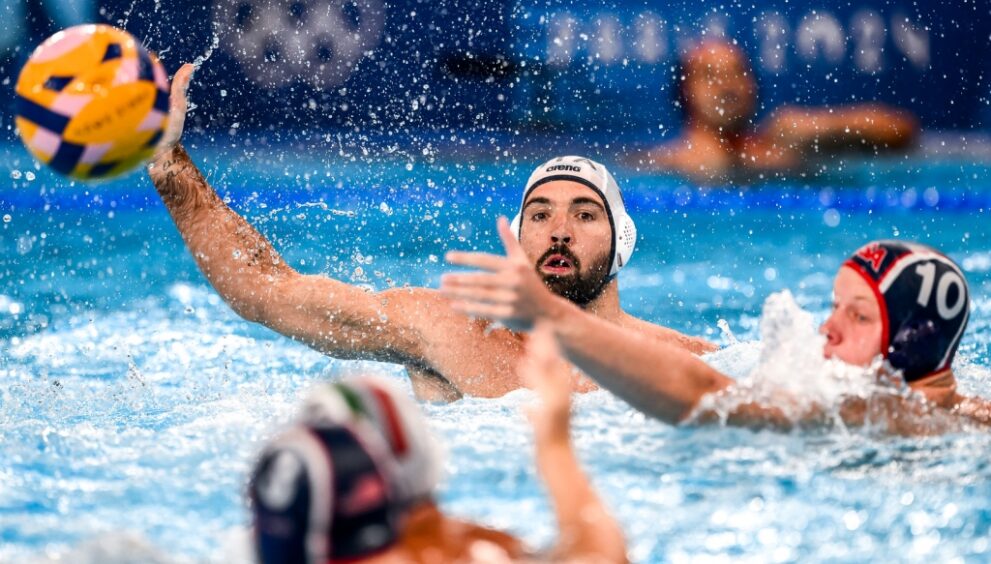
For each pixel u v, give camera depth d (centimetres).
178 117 1420
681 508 971
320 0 4394
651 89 4697
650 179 4512
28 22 4172
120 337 2094
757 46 4731
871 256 1144
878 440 1113
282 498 632
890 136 4725
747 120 4697
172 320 2264
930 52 4803
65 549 905
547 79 4628
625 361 1024
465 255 982
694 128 4681
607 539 702
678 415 1068
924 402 1139
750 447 1102
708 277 2898
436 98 4516
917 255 1138
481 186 4094
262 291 1455
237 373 1775
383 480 640
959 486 1013
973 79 4831
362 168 4294
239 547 739
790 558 877
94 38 1147
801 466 1062
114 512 993
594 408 1285
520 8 4600
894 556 878
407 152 4459
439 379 1530
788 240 3469
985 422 1175
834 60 4753
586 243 1508
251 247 1477
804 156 4675
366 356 1520
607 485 1025
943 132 4816
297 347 1991
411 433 659
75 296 2538
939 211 4016
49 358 1906
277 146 4384
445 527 675
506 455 1125
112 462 1152
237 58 4359
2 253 3100
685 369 1066
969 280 2748
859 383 1120
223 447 1207
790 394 1105
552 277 1510
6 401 1535
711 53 4691
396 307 1509
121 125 1123
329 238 3212
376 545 637
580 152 4628
